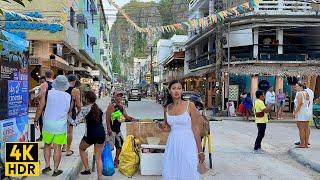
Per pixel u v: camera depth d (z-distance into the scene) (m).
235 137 16.33
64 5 27.12
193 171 5.66
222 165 10.34
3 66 7.27
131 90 66.19
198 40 39.28
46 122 7.97
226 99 31.23
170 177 5.73
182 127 5.79
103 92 86.88
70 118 9.73
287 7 29.69
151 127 9.38
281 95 27.80
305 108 12.76
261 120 12.41
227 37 30.00
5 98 7.40
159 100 53.69
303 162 10.70
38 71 27.97
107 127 9.20
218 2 28.39
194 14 44.28
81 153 8.80
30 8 26.11
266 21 29.58
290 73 29.17
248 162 10.87
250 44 30.36
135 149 9.14
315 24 29.69
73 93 9.65
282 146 13.88
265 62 30.22
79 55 40.12
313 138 16.22
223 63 31.22
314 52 31.73
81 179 8.58
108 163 8.84
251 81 30.03
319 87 30.88
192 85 47.19
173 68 62.78
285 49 31.61
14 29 25.88
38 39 26.48
